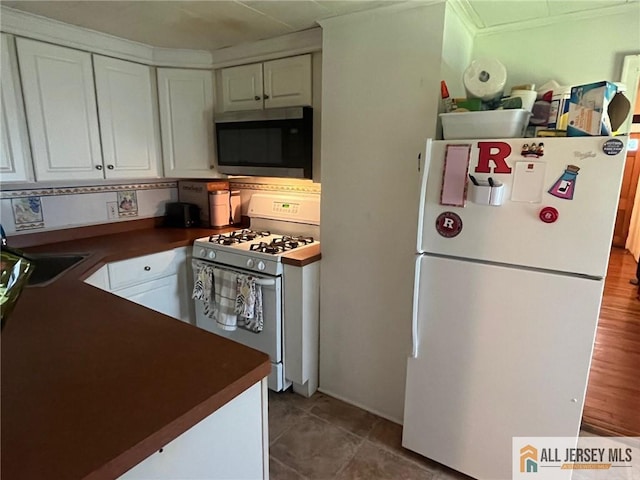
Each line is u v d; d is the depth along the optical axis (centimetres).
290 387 240
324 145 206
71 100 213
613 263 551
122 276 218
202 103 259
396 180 186
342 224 208
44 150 205
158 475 81
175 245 244
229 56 244
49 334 115
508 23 189
